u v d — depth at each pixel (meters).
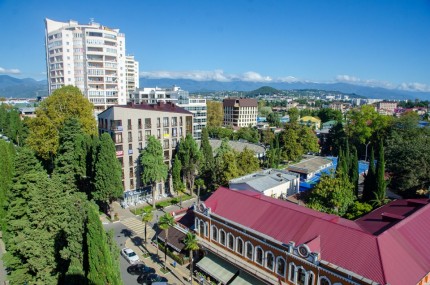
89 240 30.14
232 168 72.19
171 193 83.44
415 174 63.19
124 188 75.38
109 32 138.00
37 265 38.16
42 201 40.75
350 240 36.44
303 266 37.00
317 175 93.19
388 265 32.69
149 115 77.81
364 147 120.06
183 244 52.22
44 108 79.12
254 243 42.78
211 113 177.12
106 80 139.75
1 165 51.69
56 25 154.00
